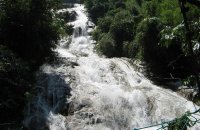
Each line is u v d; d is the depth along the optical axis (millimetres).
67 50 22172
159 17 19234
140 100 14531
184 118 3229
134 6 24766
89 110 13625
